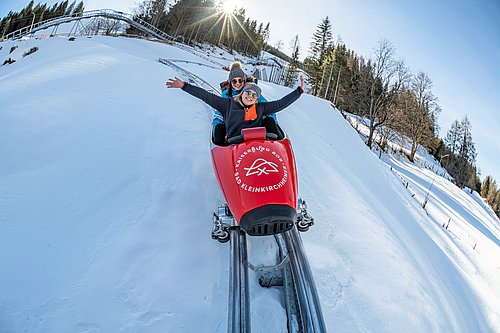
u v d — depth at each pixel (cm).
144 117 556
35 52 1905
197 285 263
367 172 1001
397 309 291
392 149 3606
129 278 263
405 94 3641
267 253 297
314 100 1426
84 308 238
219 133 341
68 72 736
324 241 347
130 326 228
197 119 583
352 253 344
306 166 544
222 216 277
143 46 2644
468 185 5675
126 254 283
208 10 7544
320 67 4912
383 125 3428
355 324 259
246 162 263
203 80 1082
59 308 238
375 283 312
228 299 240
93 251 286
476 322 416
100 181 379
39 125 454
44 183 363
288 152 292
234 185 257
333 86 4825
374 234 406
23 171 377
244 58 7688
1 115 447
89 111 539
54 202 340
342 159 891
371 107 3488
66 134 457
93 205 341
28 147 411
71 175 383
